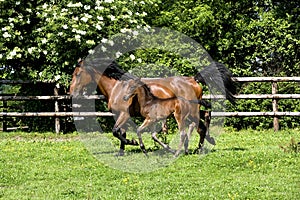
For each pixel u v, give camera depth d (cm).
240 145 1347
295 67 1783
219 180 963
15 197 874
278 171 1035
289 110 1680
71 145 1378
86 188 924
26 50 1565
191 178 990
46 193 901
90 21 1546
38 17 1572
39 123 1695
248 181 953
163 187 922
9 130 1708
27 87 1709
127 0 1631
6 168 1088
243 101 1681
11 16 1584
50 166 1111
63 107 1684
